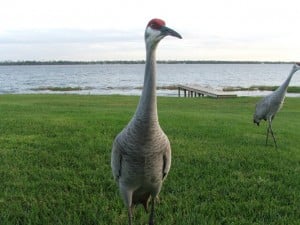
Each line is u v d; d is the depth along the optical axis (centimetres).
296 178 218
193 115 442
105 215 164
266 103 306
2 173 212
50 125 333
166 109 570
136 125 120
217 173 219
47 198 182
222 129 345
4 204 173
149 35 115
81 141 279
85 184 199
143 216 165
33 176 208
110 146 265
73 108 496
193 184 202
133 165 124
